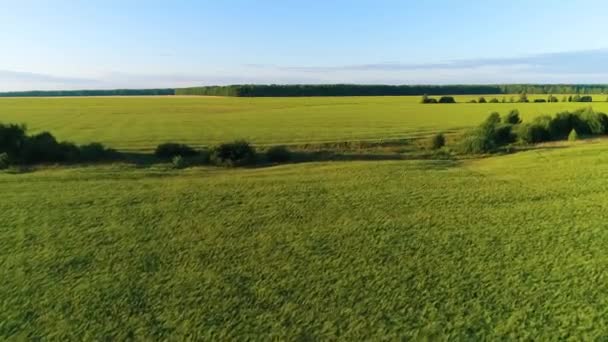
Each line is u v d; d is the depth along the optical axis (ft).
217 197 77.56
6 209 70.44
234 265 49.57
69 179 93.15
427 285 43.32
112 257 52.19
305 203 73.41
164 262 50.72
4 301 42.27
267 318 38.40
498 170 98.73
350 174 96.89
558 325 35.42
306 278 45.83
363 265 48.55
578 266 45.78
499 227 58.80
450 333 35.22
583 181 80.69
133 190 82.89
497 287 42.22
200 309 40.22
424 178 91.04
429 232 58.23
